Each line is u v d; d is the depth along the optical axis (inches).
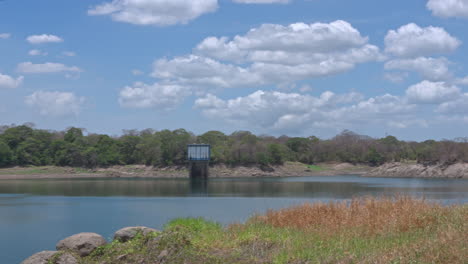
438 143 7672.2
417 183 5433.1
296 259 663.1
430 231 768.9
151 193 4065.0
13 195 3784.5
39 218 2292.1
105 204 3002.0
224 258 713.0
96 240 823.7
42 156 7819.9
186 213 2422.5
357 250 670.5
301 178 7150.6
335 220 885.8
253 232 853.2
